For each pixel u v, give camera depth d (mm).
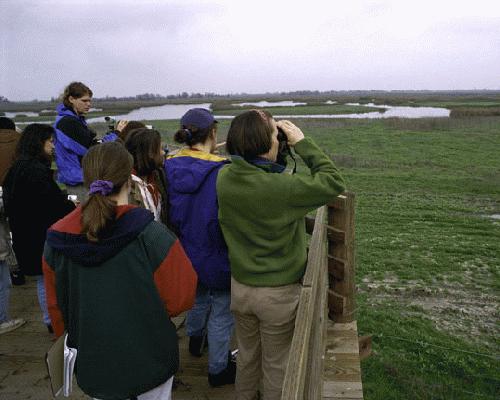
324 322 3145
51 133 3430
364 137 34594
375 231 13039
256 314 2346
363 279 9844
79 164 4117
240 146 2164
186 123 2689
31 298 4586
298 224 2309
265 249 2238
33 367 3324
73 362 1869
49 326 3771
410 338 7348
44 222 3330
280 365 2396
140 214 1741
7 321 3895
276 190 2105
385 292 9227
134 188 2605
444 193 17500
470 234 12773
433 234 12727
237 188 2176
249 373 2572
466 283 9586
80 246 1681
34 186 3262
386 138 33750
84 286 1726
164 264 1746
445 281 9688
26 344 3656
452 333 7680
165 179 2732
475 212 14992
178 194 2625
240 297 2342
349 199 3748
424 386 6168
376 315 8164
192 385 3029
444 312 8414
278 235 2201
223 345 2889
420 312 8406
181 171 2604
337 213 3855
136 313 1750
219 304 2814
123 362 1774
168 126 49375
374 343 7266
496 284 9492
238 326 2541
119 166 1766
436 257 10961
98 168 1748
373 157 26078
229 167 2248
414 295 9078
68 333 1869
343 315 3914
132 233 1690
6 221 3695
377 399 5984
